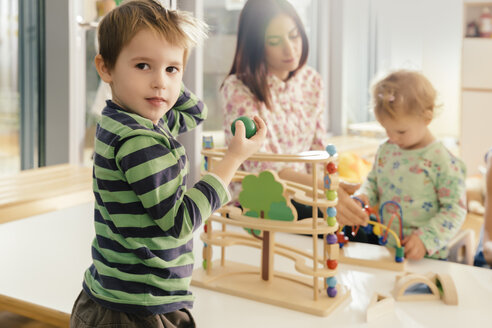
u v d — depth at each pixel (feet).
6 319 2.97
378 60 12.78
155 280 2.14
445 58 13.01
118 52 2.11
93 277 2.29
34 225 3.95
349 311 2.46
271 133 4.88
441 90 13.20
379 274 2.95
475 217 8.11
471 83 10.70
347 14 11.86
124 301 2.13
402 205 4.03
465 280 2.87
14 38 7.13
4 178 5.99
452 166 3.87
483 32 10.64
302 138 5.33
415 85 3.86
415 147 4.06
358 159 8.52
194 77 6.22
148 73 2.11
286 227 2.53
